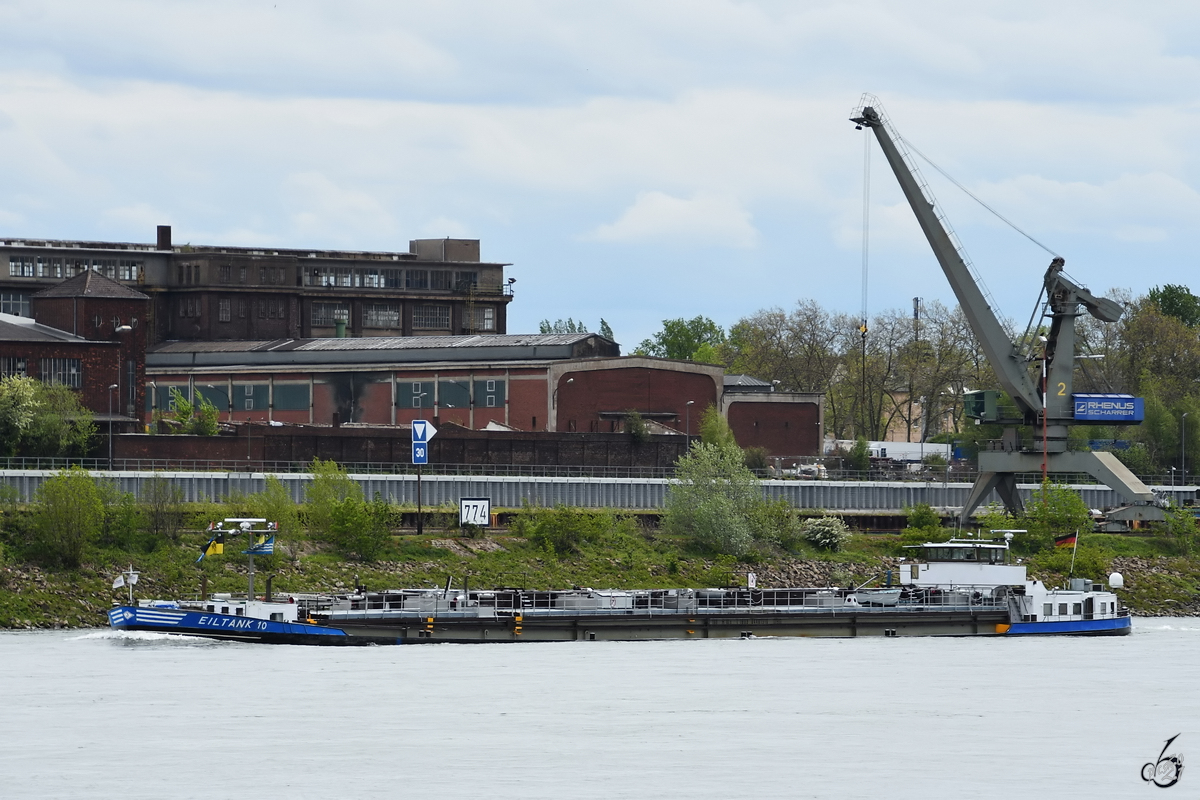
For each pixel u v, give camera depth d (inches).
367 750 5812.0
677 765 5610.2
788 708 6786.4
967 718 6584.6
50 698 6776.6
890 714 6658.5
